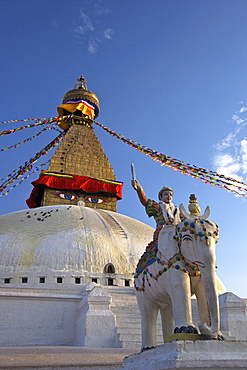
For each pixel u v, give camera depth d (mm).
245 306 15594
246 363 4402
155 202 6727
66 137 39188
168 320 6301
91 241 22297
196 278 5484
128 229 24984
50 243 21688
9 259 20859
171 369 4289
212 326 4883
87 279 20547
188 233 5391
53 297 18031
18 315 17250
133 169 7074
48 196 33219
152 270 5949
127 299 18750
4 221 25016
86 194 34750
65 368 7066
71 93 43562
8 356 8023
